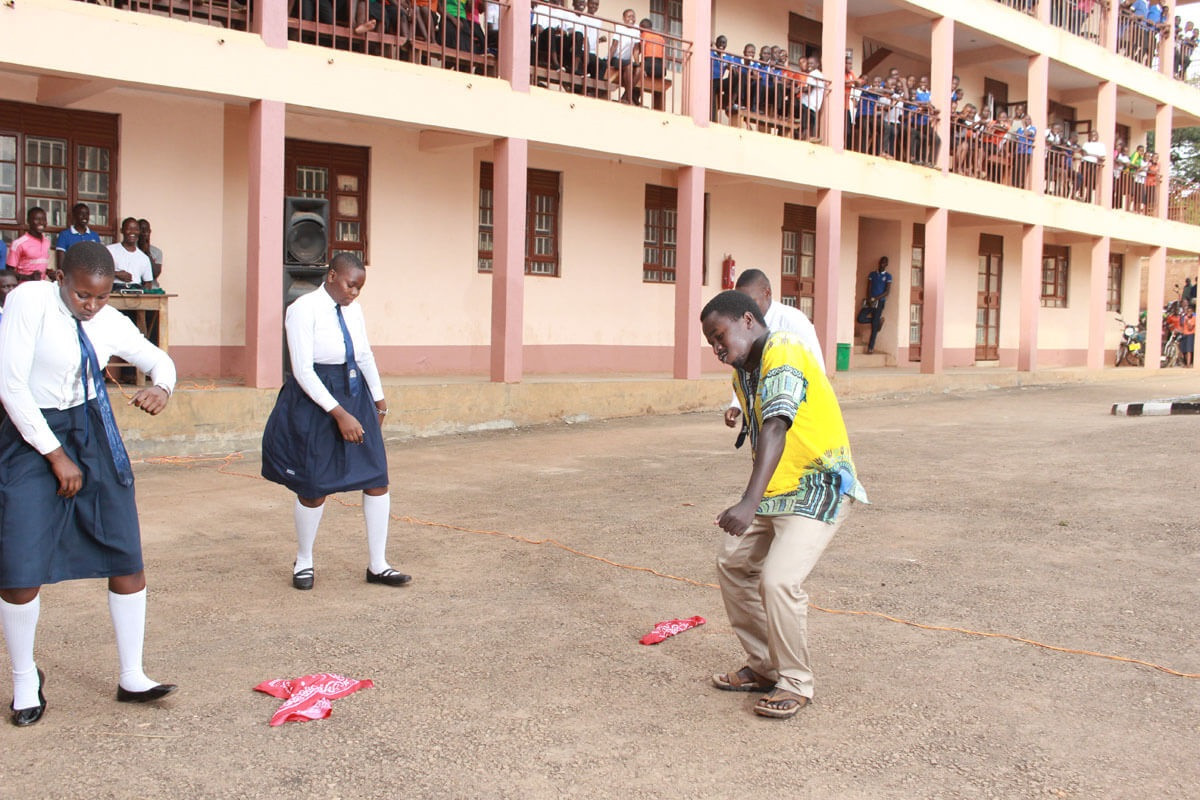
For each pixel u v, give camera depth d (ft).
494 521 23.03
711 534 21.84
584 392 41.50
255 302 32.19
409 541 21.18
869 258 66.44
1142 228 73.77
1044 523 22.53
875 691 13.33
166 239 36.58
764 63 48.70
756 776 11.00
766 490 12.50
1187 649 14.78
